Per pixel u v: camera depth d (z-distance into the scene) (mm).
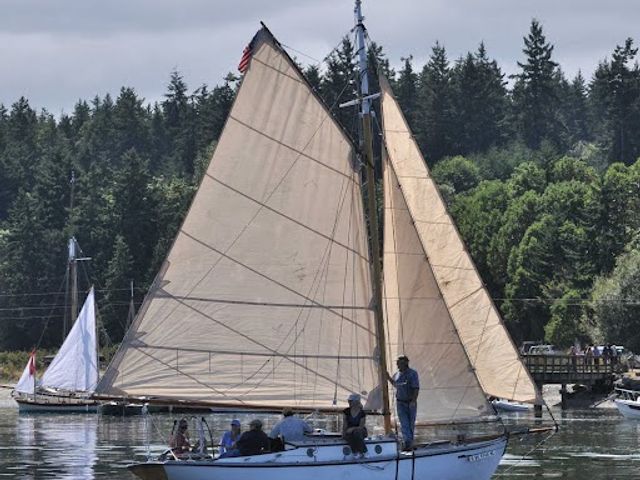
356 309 75250
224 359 75188
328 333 75375
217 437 134125
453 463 76875
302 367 75250
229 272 75688
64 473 104250
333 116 75438
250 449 72562
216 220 75750
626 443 125938
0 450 128500
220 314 75438
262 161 75875
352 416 73938
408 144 84750
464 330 84875
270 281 75750
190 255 75438
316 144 75625
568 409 190625
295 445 72562
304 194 75750
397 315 79125
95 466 110188
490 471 79875
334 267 75500
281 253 75812
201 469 71375
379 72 84188
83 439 143875
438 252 84938
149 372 74500
